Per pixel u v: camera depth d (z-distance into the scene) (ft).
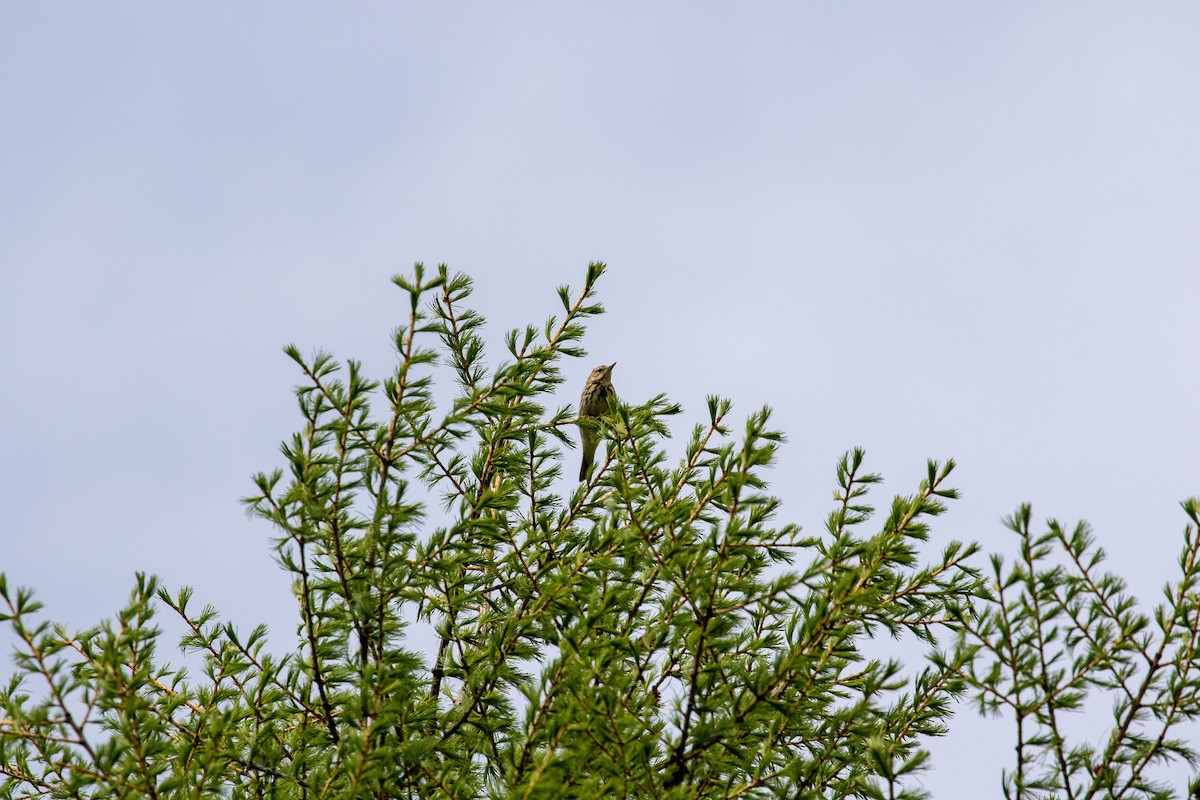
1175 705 29.96
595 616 34.45
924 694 36.04
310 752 36.83
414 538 33.99
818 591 33.30
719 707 32.73
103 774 30.99
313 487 32.76
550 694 31.22
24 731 30.91
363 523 33.73
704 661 33.55
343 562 34.19
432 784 34.06
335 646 34.32
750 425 33.37
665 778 32.09
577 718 30.83
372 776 31.12
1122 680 30.60
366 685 31.22
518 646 36.81
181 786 31.58
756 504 32.91
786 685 33.12
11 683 35.12
